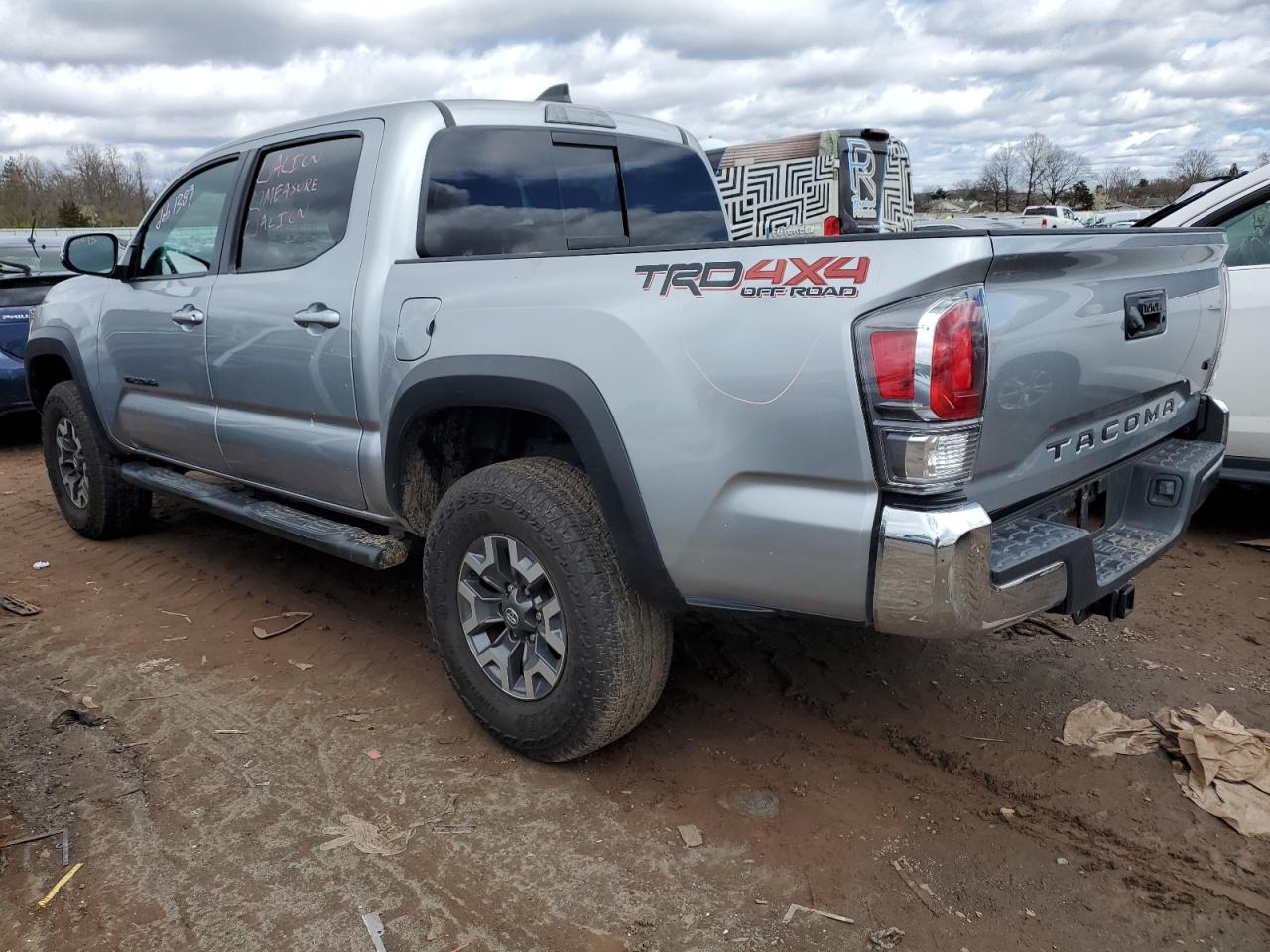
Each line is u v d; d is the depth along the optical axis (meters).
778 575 2.35
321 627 3.99
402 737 3.10
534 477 2.75
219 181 3.95
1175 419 3.21
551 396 2.60
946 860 2.47
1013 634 3.83
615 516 2.54
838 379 2.14
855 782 2.82
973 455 2.13
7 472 7.04
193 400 4.05
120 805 2.73
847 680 3.44
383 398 3.11
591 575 2.62
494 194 3.38
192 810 2.71
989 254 2.06
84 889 2.38
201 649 3.78
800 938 2.21
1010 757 2.93
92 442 4.81
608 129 3.84
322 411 3.34
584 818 2.66
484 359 2.74
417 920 2.28
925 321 2.04
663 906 2.32
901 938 2.21
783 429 2.24
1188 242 2.85
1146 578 4.42
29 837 2.58
